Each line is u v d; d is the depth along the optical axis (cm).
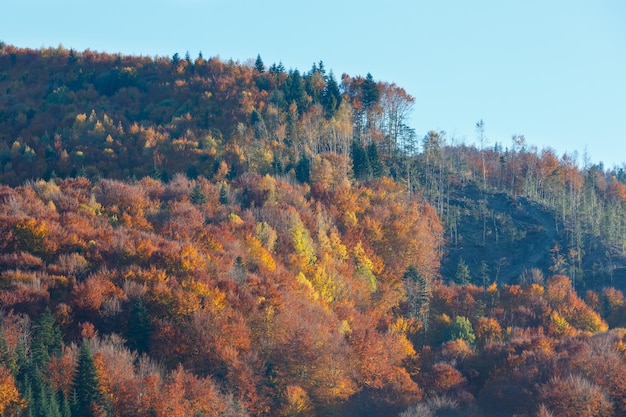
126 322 17562
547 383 17112
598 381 17400
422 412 16625
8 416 13525
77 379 14475
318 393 17475
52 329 16338
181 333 17488
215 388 16225
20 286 17888
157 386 15112
